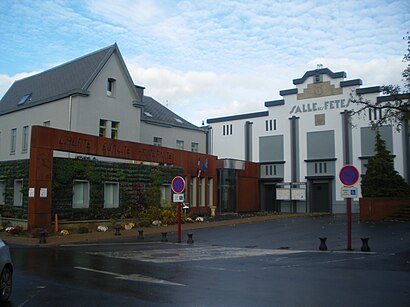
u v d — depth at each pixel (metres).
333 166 38.75
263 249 15.70
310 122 40.34
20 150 34.38
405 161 35.06
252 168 41.59
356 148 37.59
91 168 24.69
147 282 9.34
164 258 13.38
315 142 39.91
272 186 42.62
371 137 36.88
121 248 16.55
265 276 9.95
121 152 26.72
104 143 25.59
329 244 16.44
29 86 37.78
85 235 21.48
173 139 40.44
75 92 29.48
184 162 32.09
